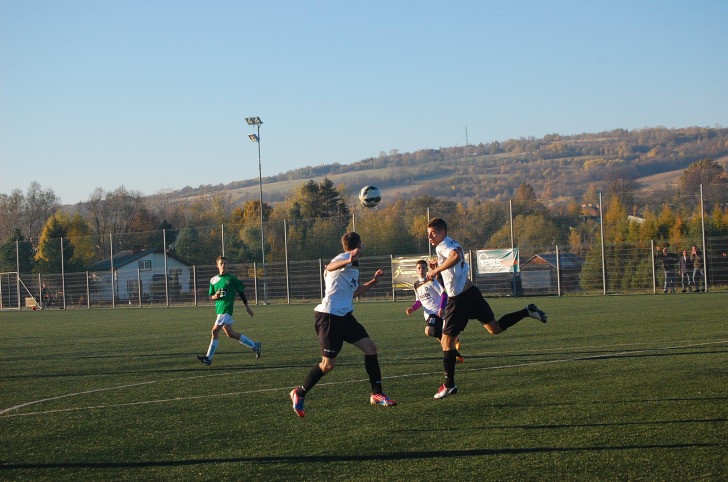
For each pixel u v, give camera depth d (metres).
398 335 15.74
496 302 26.86
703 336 13.25
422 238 34.53
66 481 5.36
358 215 35.59
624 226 31.23
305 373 10.62
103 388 9.82
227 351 14.11
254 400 8.48
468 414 7.28
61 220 59.97
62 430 7.13
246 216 66.75
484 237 33.84
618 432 6.33
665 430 6.35
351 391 8.83
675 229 30.25
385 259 33.53
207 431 6.89
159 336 18.20
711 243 28.95
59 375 11.30
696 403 7.43
